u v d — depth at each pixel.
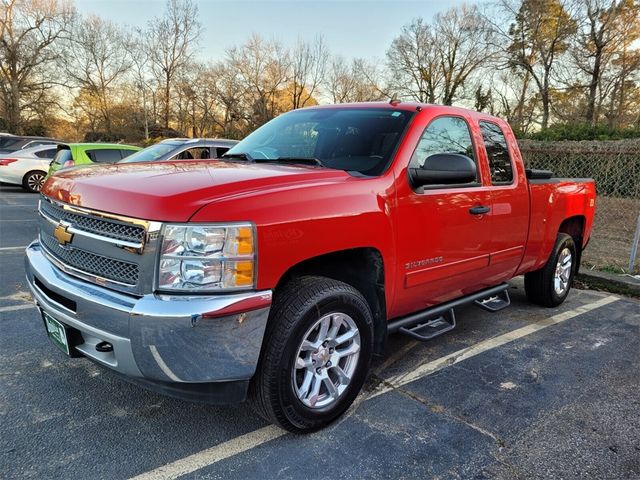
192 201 2.28
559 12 36.84
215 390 2.41
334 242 2.67
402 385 3.45
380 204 2.94
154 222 2.23
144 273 2.25
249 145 3.95
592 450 2.76
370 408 3.12
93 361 2.56
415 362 3.84
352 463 2.56
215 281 2.26
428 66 51.94
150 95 54.16
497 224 3.93
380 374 3.61
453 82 51.22
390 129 3.36
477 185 3.74
